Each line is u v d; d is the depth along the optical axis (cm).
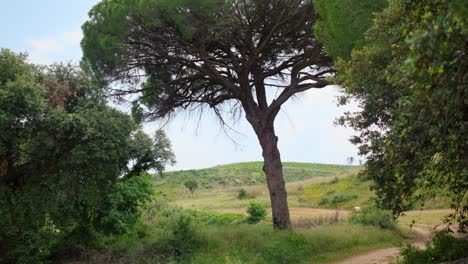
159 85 1983
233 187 7219
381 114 971
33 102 1220
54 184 1401
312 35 1788
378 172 926
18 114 1228
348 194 4156
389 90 888
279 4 1680
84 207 1664
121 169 1565
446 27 422
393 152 737
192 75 2003
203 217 2864
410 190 929
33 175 1398
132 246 1683
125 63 1769
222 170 8981
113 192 1708
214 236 1752
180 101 2120
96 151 1338
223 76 2000
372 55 870
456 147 707
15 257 1430
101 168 1398
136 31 1698
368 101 958
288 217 2003
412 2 621
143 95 2020
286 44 1905
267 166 2045
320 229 1955
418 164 775
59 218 1541
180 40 1767
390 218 2253
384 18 820
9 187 1399
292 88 1973
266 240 1681
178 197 5984
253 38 1862
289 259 1520
